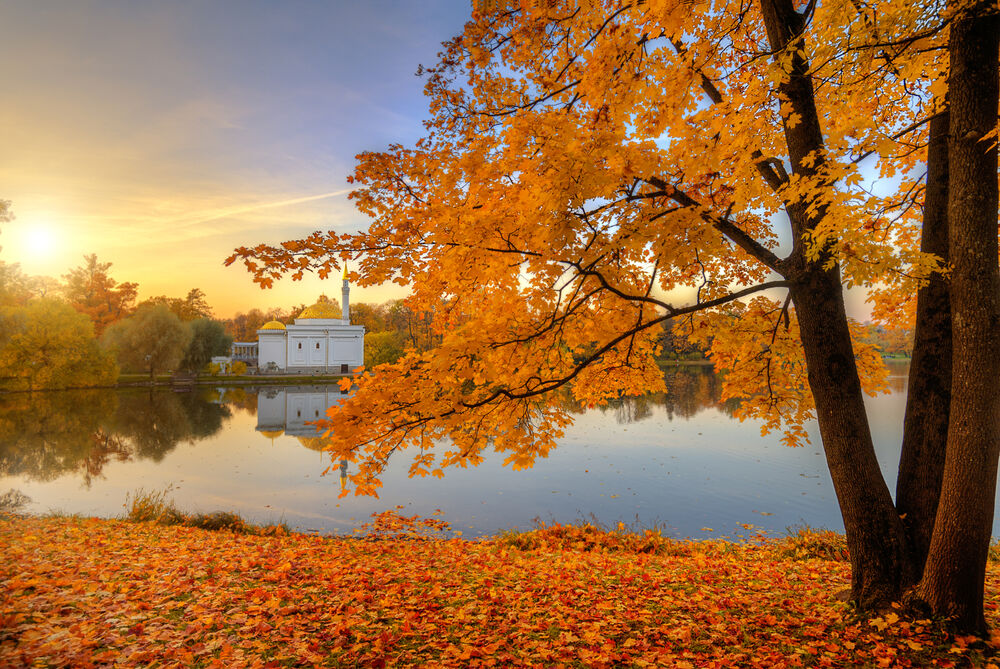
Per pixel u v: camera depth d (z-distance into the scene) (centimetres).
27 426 2788
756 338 618
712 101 530
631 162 365
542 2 462
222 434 2683
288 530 1017
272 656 398
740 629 446
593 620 475
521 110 443
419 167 451
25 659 366
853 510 456
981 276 379
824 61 356
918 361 468
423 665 387
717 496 1327
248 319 12050
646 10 430
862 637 406
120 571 591
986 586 530
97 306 7638
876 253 333
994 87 376
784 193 376
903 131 491
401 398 409
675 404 3428
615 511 1217
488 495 1371
